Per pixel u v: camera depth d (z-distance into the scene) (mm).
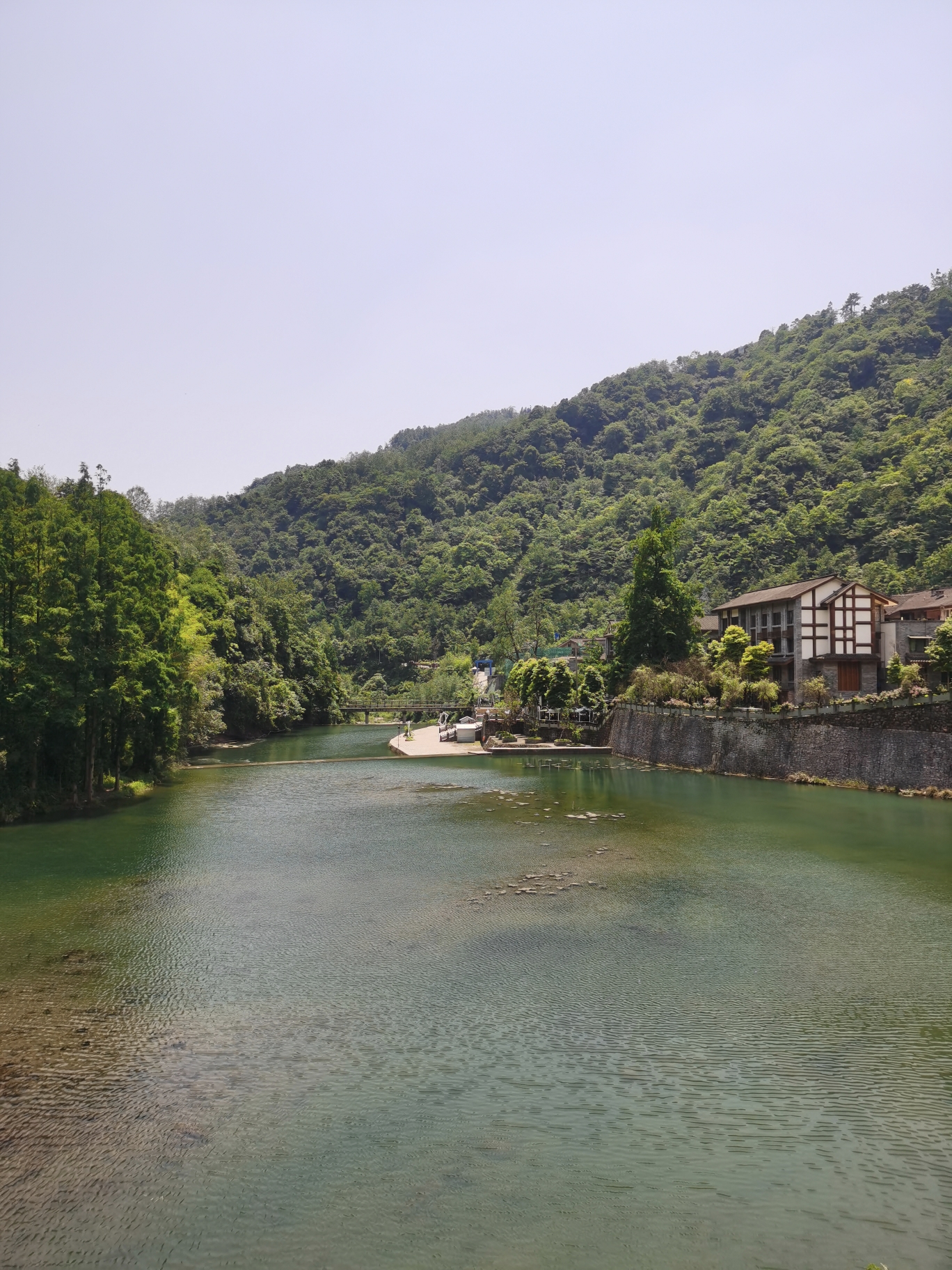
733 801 51719
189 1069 18531
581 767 73750
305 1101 17219
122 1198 14234
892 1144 15562
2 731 47531
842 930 27203
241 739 107188
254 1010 21547
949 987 22562
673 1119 16453
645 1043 19547
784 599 75562
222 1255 12930
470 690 145125
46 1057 19031
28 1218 13719
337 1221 13688
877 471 150625
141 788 60156
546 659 112500
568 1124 16328
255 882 33781
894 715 52719
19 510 50656
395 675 183000
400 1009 21547
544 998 22125
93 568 51594
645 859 36906
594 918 28719
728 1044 19484
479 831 43844
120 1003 21953
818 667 73562
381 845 40719
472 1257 12844
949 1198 14086
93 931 27672
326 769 74188
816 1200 14078
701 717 69938
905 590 113062
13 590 47625
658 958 24859
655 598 90688
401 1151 15523
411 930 27609
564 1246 13055
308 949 25922
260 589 141375
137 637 53031
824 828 42656
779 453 167750
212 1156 15414
